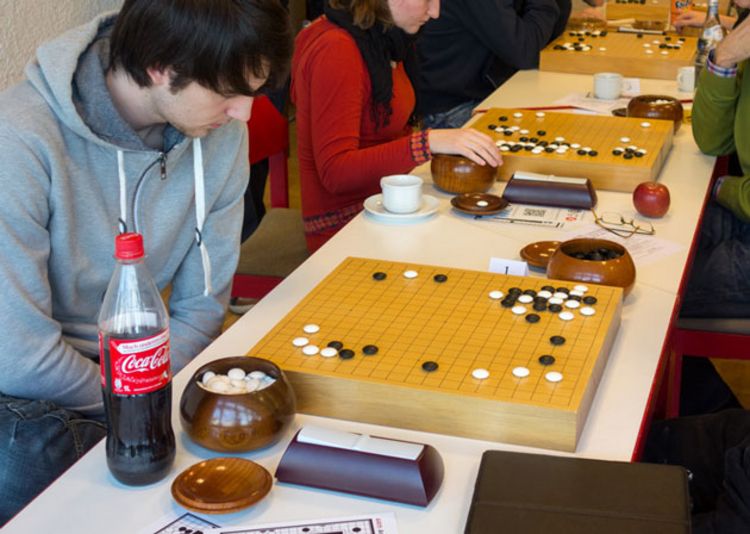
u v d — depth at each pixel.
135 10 1.40
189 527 1.13
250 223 2.98
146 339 1.17
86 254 1.64
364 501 1.18
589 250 1.74
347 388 1.33
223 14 1.35
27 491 1.46
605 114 2.88
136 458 1.19
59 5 2.34
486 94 3.71
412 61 2.74
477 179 2.19
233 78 1.39
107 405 1.20
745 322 2.34
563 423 1.25
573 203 2.13
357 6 2.41
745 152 2.47
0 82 2.18
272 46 1.39
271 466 1.25
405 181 2.12
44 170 1.52
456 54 3.61
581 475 1.16
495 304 1.54
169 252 1.79
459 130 2.26
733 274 2.34
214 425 1.24
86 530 1.13
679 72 3.15
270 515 1.15
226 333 1.59
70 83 1.51
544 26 3.50
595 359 1.36
